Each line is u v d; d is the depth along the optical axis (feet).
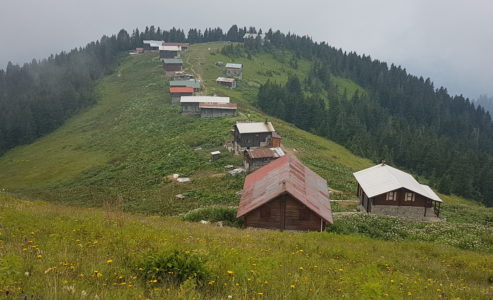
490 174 384.88
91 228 59.88
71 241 48.78
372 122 567.59
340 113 492.95
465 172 380.78
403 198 180.24
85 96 549.54
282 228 119.55
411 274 56.75
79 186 269.03
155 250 39.63
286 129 391.24
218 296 29.43
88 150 374.43
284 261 49.52
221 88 526.16
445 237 126.93
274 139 285.02
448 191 366.22
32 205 98.84
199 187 219.61
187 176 245.24
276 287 32.96
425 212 181.68
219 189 212.02
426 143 453.99
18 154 424.87
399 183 180.34
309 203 118.62
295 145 326.85
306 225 119.14
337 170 273.33
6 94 641.81
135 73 630.33
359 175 204.64
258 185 139.44
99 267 33.88
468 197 375.66
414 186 185.57
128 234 56.54
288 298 29.89
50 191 265.34
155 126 379.55
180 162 270.67
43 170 337.11
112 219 75.72
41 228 57.57
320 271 45.75
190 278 31.07
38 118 492.95
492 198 378.32
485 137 646.33
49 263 33.65
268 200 117.70
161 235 60.70
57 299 23.82
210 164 260.42
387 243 90.63
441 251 85.66
